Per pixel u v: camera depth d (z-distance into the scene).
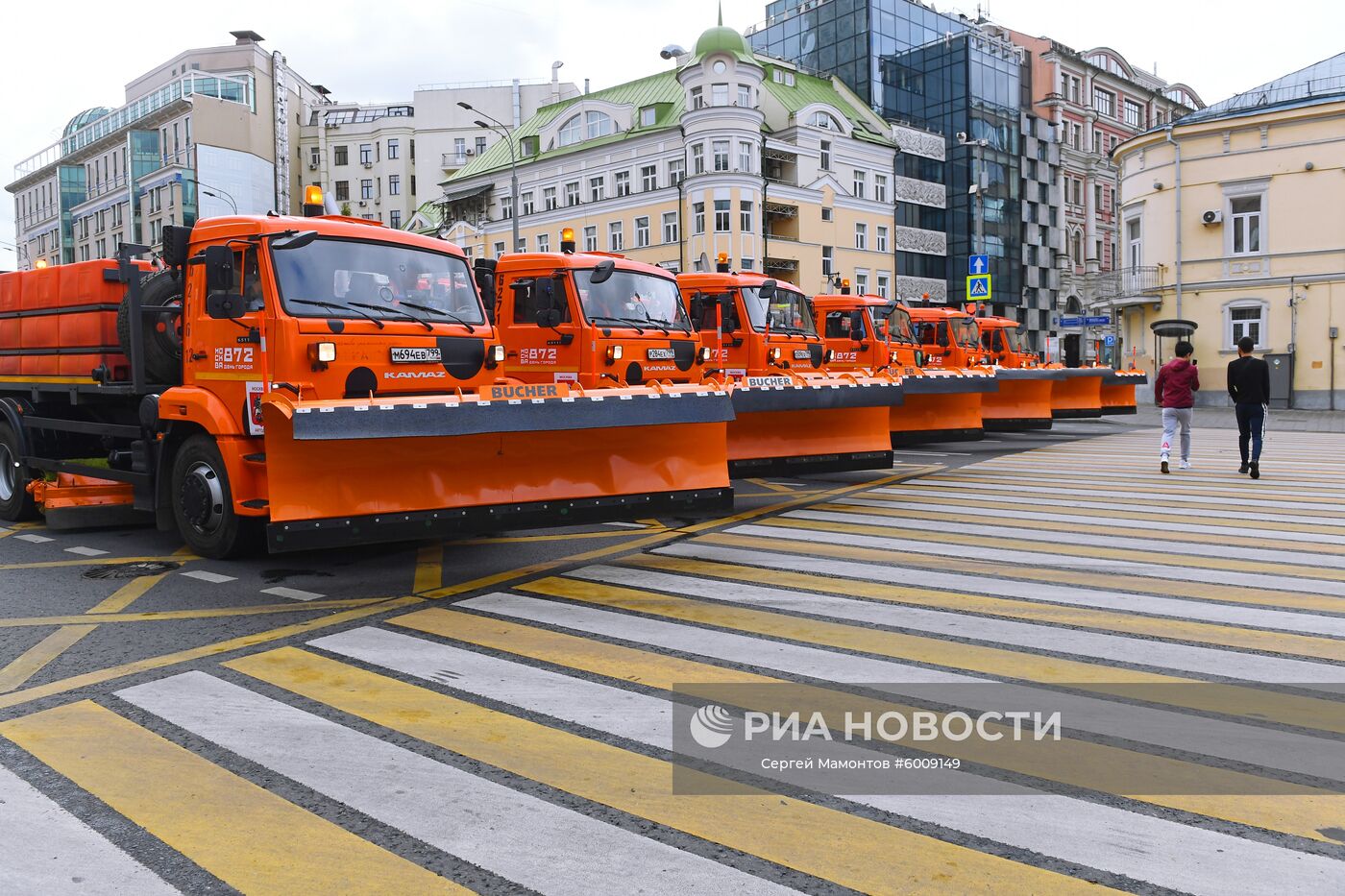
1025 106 58.03
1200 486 11.99
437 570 7.27
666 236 45.47
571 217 50.41
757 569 7.21
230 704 4.35
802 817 3.22
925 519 9.60
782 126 47.38
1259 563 7.31
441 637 5.41
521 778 3.55
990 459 15.77
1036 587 6.56
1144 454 16.34
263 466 6.86
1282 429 22.52
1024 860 2.93
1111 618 5.71
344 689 4.55
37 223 77.94
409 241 7.48
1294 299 31.62
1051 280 58.81
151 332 7.82
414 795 3.42
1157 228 34.56
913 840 3.06
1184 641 5.24
